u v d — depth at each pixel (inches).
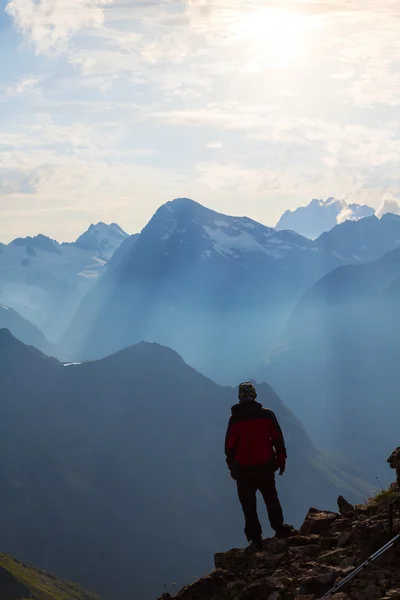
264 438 541.0
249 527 541.0
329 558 475.8
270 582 454.9
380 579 414.9
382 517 494.9
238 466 542.0
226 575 521.7
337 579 431.8
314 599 420.5
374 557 424.2
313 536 528.1
